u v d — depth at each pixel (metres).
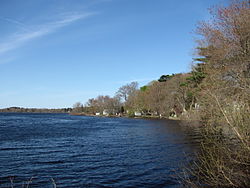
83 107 197.50
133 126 55.25
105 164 16.81
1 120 85.75
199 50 25.25
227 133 12.10
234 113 10.23
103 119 98.44
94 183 12.62
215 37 21.75
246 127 9.43
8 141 28.83
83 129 48.75
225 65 20.16
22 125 60.00
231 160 9.55
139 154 20.41
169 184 12.22
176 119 73.44
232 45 19.69
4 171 14.95
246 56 17.61
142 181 12.85
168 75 86.25
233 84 17.06
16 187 12.10
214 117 13.87
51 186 12.23
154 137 32.56
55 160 18.17
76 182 12.83
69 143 27.77
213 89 17.20
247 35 18.22
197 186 10.88
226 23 20.67
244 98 11.12
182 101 67.31
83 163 17.16
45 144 26.77
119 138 32.69
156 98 86.00
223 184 9.55
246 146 8.74
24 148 23.70
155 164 16.59
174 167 15.55
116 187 12.01
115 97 133.88
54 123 70.06
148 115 101.31
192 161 16.83
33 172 14.77
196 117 28.41
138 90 103.94
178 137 31.03
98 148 24.02
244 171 9.40
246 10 19.75
